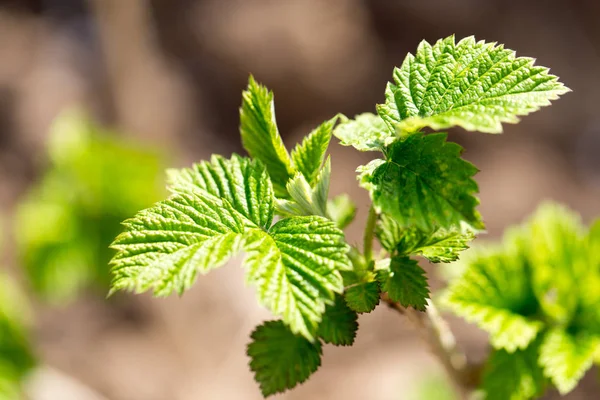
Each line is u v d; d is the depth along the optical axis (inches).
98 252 24.6
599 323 12.9
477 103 10.4
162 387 36.6
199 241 10.3
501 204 45.6
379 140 10.8
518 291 13.0
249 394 35.2
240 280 39.5
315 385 36.9
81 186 24.5
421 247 10.9
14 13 56.6
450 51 10.7
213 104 53.9
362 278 11.0
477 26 55.2
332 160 47.3
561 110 51.4
